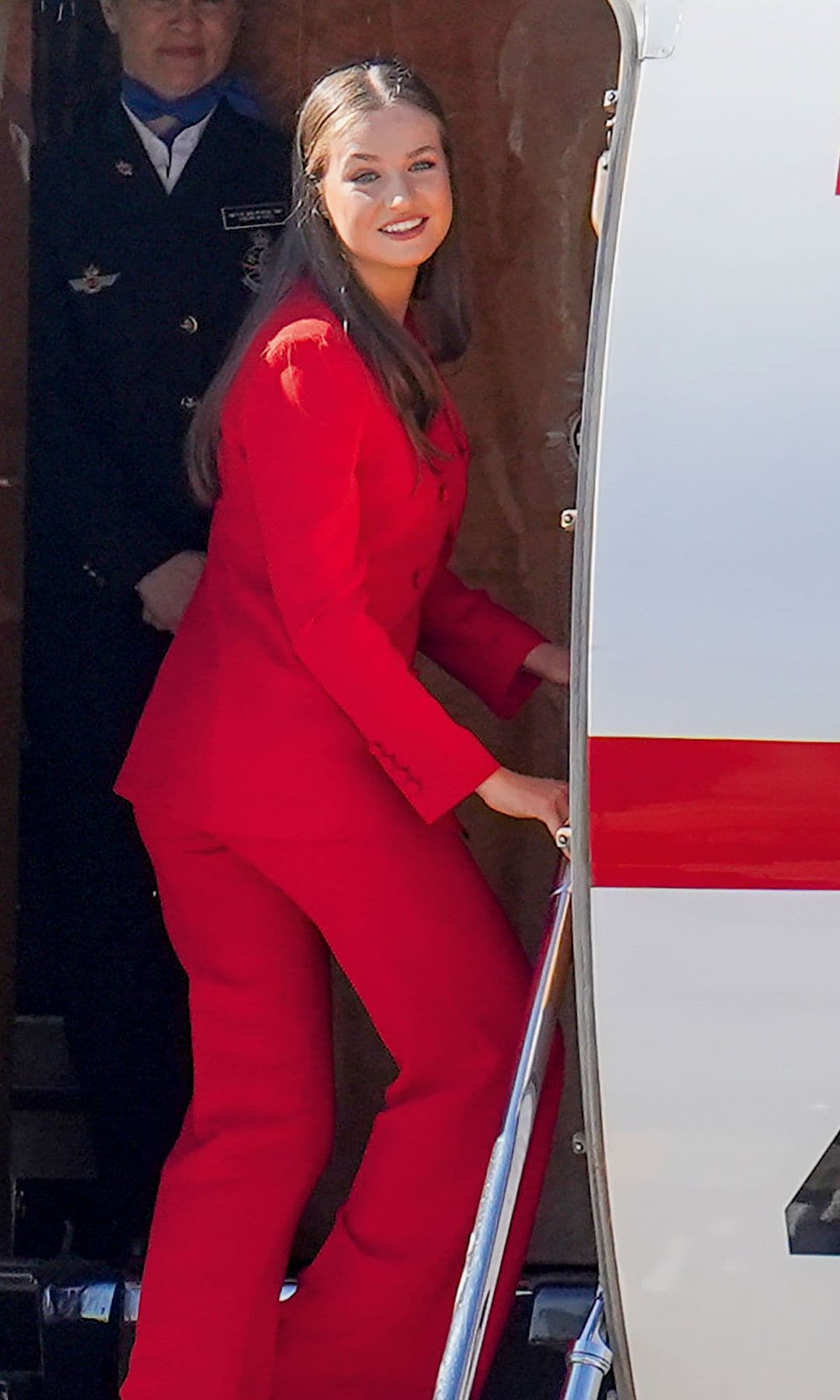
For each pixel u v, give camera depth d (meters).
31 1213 10.28
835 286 6.50
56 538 9.95
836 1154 6.47
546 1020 7.42
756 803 6.41
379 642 7.54
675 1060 6.52
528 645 8.82
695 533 6.46
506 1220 7.22
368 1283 8.18
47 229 9.79
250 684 7.96
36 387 9.88
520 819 10.12
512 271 10.00
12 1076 10.30
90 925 10.16
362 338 7.62
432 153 7.63
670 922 6.48
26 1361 9.41
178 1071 10.20
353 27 9.77
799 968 6.43
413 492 7.87
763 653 6.41
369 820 7.91
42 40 9.66
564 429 10.09
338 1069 10.43
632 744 6.47
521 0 9.78
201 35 9.61
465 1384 7.04
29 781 10.20
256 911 8.30
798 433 6.46
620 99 6.70
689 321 6.54
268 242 9.76
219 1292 8.16
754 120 6.61
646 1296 6.68
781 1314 6.60
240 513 8.02
